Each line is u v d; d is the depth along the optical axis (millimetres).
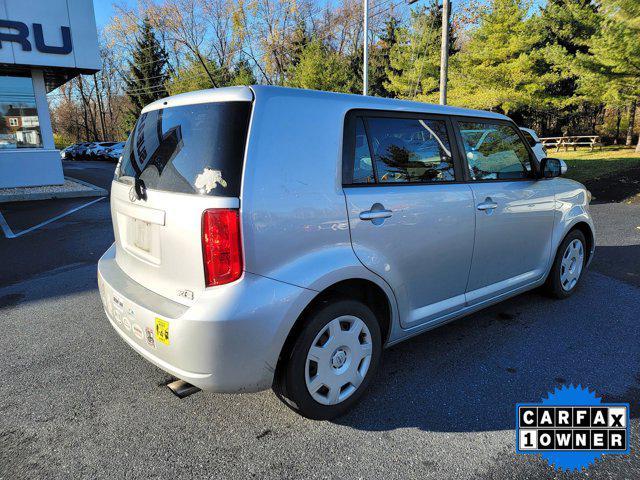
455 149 3195
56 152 13180
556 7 23141
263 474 2178
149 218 2420
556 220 4055
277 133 2287
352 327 2568
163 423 2566
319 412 2492
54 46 12102
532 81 21766
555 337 3619
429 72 28016
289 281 2242
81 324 3936
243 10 41844
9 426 2541
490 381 2984
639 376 3043
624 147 23875
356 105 2664
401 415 2633
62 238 7297
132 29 46719
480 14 22469
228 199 2113
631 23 13109
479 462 2258
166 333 2193
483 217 3285
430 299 3086
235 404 2752
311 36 41531
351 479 2146
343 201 2477
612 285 4840
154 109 2744
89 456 2301
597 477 2162
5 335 3723
